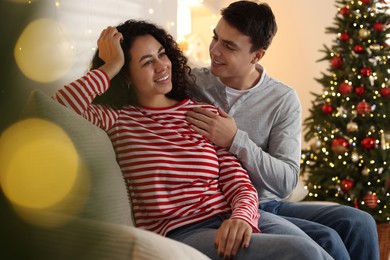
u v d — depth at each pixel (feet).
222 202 5.05
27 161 1.81
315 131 11.66
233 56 5.90
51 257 2.09
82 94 4.72
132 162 4.84
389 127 10.98
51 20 1.08
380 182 10.85
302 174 11.84
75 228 2.54
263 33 5.94
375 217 10.38
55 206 1.65
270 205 6.21
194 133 5.20
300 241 4.11
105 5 8.14
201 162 4.96
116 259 3.09
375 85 11.28
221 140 5.31
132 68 5.12
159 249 3.22
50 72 1.20
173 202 4.83
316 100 11.93
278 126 6.15
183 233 4.76
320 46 15.76
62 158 2.04
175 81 5.55
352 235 5.89
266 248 4.15
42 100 3.82
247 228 4.34
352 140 11.08
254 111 6.14
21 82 1.02
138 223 4.84
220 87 6.16
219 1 13.73
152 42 5.17
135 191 4.85
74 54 6.97
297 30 15.97
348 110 11.25
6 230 1.11
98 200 3.87
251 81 6.24
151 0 9.77
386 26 11.62
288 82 16.12
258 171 5.54
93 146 4.15
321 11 15.72
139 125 5.02
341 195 11.07
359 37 11.46
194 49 12.96
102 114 4.93
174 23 10.69
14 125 1.01
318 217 6.08
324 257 4.43
